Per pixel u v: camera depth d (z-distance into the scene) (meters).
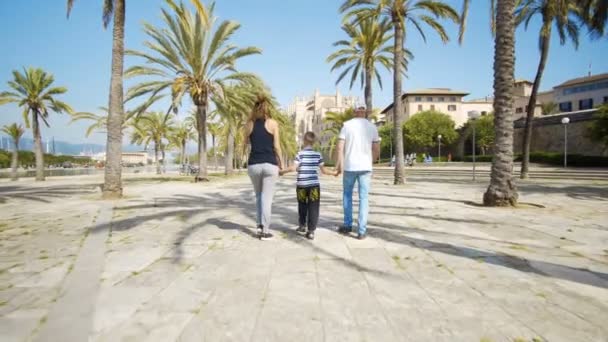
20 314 2.31
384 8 15.20
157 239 4.61
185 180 24.08
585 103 55.09
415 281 2.93
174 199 9.85
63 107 27.25
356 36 18.80
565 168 28.77
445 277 3.03
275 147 4.48
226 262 3.52
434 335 2.01
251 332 2.05
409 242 4.35
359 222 4.52
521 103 63.59
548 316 2.25
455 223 5.64
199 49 18.66
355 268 3.30
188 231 5.13
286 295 2.63
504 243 4.27
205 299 2.56
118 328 2.10
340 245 4.21
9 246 4.28
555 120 38.31
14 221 6.21
